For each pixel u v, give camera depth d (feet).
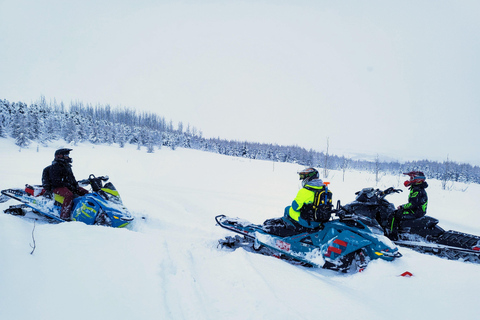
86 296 7.42
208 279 10.71
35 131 138.41
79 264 9.07
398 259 13.98
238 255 12.79
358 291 11.69
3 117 138.82
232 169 92.79
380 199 19.90
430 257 15.08
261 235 15.83
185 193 36.24
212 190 43.98
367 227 14.34
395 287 11.57
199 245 15.88
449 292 11.00
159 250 11.53
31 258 8.68
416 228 18.29
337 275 13.79
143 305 7.61
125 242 11.83
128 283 8.54
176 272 10.49
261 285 10.02
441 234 17.70
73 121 169.27
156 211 24.22
